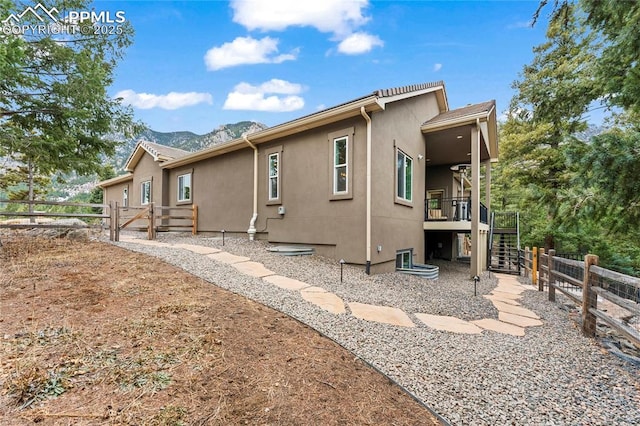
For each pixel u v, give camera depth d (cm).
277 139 902
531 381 286
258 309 388
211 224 1127
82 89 721
